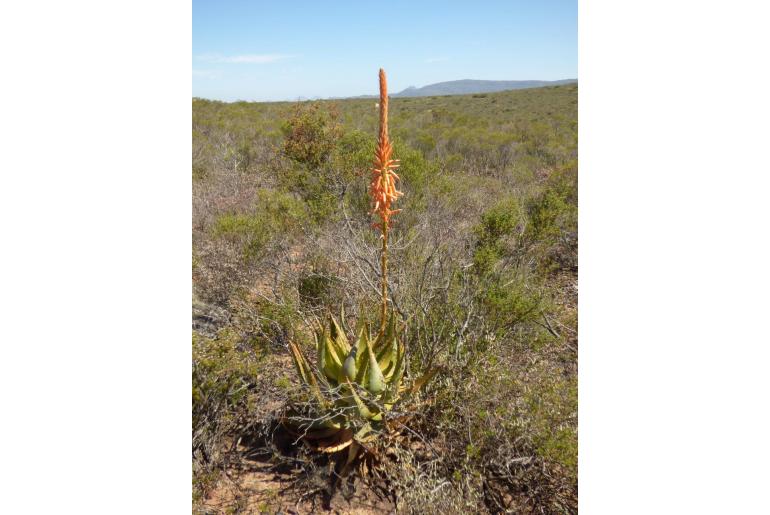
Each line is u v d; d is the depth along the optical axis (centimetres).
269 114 2373
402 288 436
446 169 1105
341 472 330
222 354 357
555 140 1828
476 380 349
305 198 752
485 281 470
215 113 2328
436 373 341
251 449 356
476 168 1385
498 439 321
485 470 327
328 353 333
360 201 696
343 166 751
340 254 534
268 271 595
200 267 563
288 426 355
